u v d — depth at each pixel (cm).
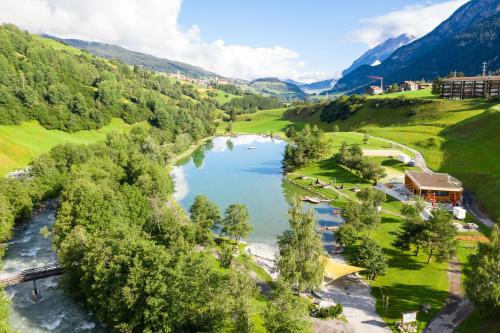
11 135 15438
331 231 9606
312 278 6053
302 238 6228
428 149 16212
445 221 7281
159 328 5062
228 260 7456
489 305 5106
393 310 5991
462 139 15962
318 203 12125
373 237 8781
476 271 5325
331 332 5438
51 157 12812
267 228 10231
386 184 13075
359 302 6288
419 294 6406
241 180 15688
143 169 11706
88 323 5962
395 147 17450
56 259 7988
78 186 8388
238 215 8725
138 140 18612
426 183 11319
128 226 7519
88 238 6612
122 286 5344
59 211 8031
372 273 6894
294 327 4619
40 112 18400
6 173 12556
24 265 7725
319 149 16738
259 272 7488
